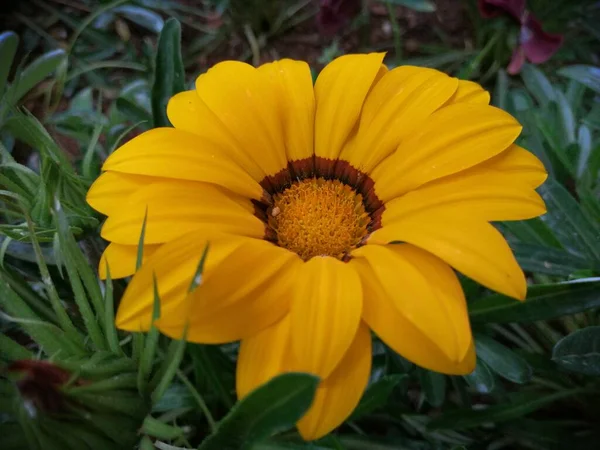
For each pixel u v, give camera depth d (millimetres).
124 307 67
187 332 64
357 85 90
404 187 81
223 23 184
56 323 90
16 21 180
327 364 64
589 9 160
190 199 75
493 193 74
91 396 61
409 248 71
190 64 177
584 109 145
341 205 89
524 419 97
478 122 79
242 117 86
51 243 95
